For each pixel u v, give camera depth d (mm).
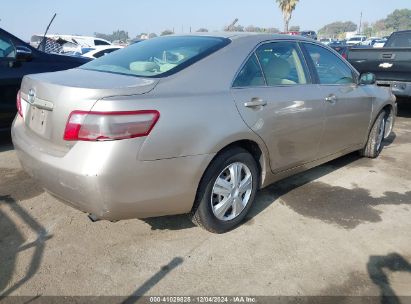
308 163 3844
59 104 2471
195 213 2924
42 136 2691
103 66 3178
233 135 2840
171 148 2514
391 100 5105
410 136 6488
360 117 4434
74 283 2498
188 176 2637
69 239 2975
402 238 3141
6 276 2539
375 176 4484
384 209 3639
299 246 2977
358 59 7820
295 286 2531
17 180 4035
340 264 2771
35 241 2938
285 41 3582
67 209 3432
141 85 2531
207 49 3041
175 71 2770
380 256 2881
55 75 2920
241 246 2953
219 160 2867
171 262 2740
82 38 15328
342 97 4016
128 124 2330
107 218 2475
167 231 3119
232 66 3023
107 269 2645
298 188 4066
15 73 4969
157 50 3230
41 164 2535
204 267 2695
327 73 3986
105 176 2301
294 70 3592
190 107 2623
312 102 3580
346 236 3139
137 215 2566
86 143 2332
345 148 4398
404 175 4547
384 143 5977
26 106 2998
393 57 7238
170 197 2611
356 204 3727
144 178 2447
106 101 2312
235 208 3111
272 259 2807
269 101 3152
